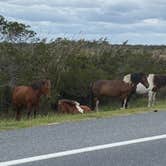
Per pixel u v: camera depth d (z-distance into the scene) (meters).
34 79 31.34
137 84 27.86
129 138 9.36
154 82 27.61
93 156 7.66
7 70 30.70
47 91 23.19
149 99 27.80
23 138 9.12
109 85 27.66
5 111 29.30
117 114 14.02
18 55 31.05
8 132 9.87
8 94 29.48
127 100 28.02
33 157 7.44
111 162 7.28
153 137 9.55
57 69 33.09
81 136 9.48
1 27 31.20
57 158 7.43
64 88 33.75
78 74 34.09
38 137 9.26
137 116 13.34
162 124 11.55
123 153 7.96
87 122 11.73
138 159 7.53
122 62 38.44
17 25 31.42
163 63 40.66
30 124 11.27
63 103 26.20
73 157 7.54
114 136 9.55
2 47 30.77
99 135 9.65
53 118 12.97
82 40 36.56
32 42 32.53
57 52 34.19
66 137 9.32
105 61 37.44
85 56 36.09
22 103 23.27
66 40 35.34
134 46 41.12
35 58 31.97
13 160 7.20
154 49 43.78
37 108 24.03
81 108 26.17
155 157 7.70
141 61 39.16
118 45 39.25
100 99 31.70
